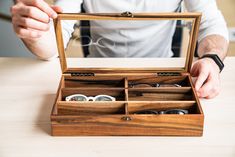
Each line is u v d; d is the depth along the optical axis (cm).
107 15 83
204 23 118
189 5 125
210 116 85
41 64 109
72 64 106
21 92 95
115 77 92
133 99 87
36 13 85
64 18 84
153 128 77
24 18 85
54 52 109
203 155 72
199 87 90
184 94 87
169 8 128
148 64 109
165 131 77
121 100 85
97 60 111
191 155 72
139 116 75
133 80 93
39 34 89
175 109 80
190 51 90
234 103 90
